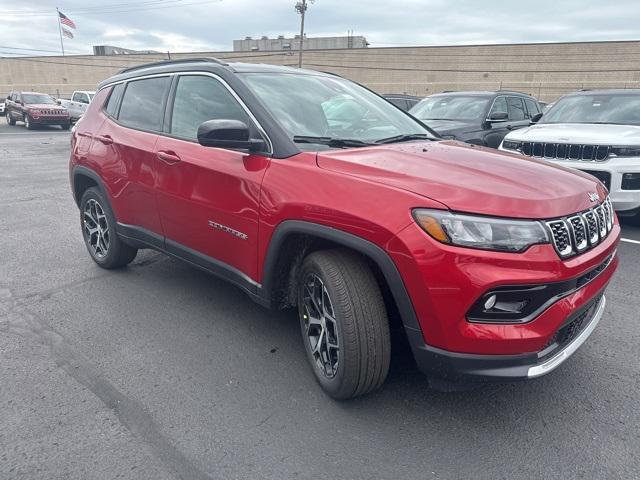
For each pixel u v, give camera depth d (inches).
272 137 115.8
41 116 1018.1
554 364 91.9
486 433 98.3
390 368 119.1
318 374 111.0
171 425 100.7
